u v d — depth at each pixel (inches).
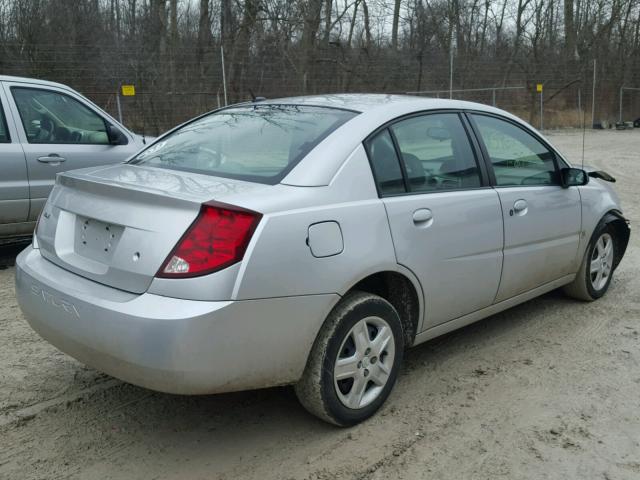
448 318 148.1
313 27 773.3
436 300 141.6
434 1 1119.0
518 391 145.5
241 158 132.6
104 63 634.2
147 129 611.5
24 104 237.3
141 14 912.3
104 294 111.1
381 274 131.5
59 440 125.6
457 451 121.8
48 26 824.3
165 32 756.0
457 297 147.1
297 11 770.8
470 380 150.9
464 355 165.0
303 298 113.0
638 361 161.6
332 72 792.3
